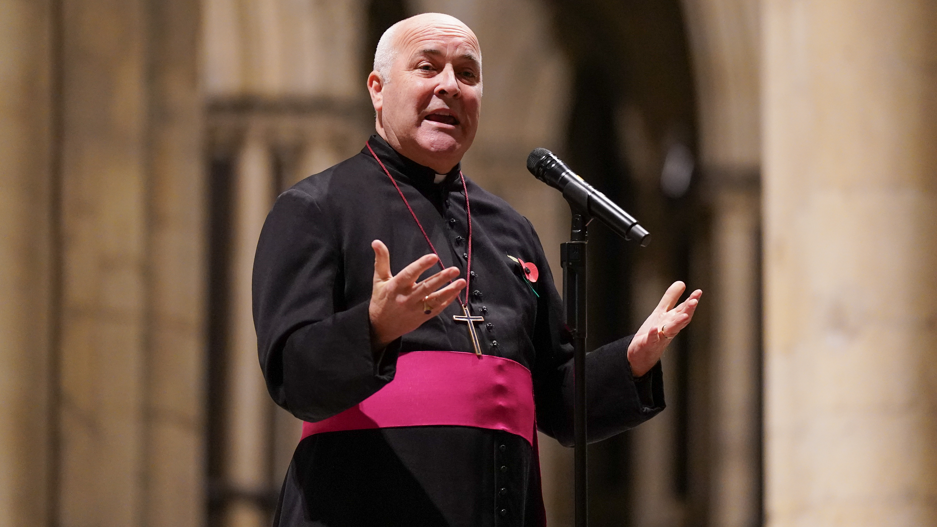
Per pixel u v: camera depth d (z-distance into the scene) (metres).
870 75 12.64
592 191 8.47
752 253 48.38
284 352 7.48
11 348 15.50
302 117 41.88
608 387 8.70
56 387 16.17
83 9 16.78
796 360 13.12
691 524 49.94
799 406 13.02
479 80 8.78
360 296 8.09
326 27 42.25
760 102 47.78
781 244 13.59
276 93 41.97
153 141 18.22
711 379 49.22
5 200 15.54
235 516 40.09
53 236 16.27
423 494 7.72
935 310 12.35
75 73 16.69
